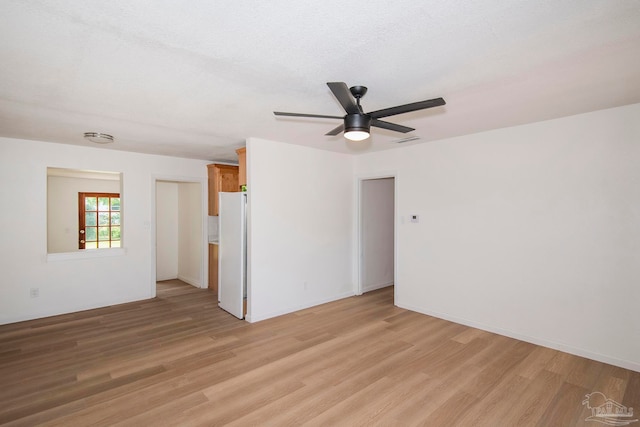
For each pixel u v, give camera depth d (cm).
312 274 482
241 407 233
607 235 297
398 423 217
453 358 310
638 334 281
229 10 146
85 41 174
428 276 440
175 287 609
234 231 436
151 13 148
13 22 155
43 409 229
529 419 221
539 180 337
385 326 396
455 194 409
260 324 404
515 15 151
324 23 156
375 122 241
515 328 357
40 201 429
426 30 163
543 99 267
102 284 480
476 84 234
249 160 407
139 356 312
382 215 598
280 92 248
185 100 267
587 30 164
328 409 231
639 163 280
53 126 349
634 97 263
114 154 489
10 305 409
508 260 362
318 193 488
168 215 685
